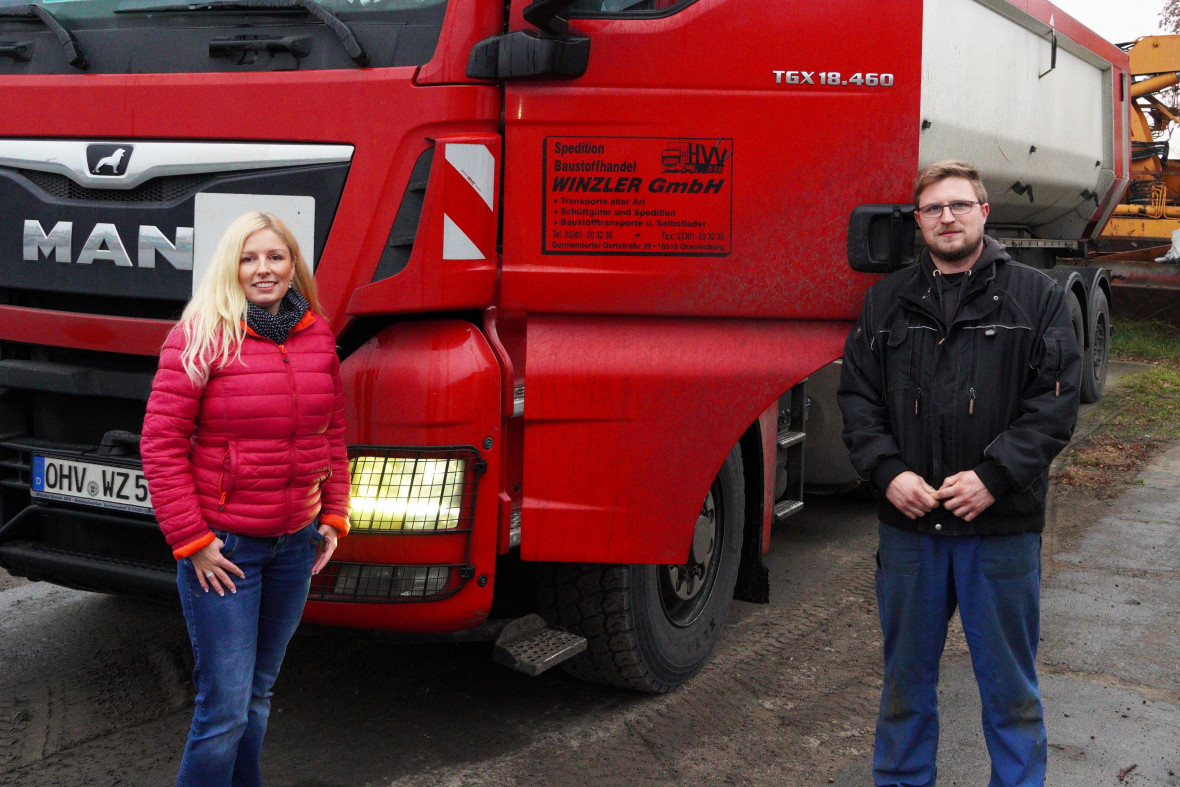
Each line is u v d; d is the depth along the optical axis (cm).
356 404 298
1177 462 742
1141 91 1289
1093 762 329
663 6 304
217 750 247
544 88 301
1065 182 736
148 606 445
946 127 507
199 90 314
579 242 307
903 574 276
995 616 269
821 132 308
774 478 424
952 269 269
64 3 335
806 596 483
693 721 357
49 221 330
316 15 305
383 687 378
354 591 300
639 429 316
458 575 301
